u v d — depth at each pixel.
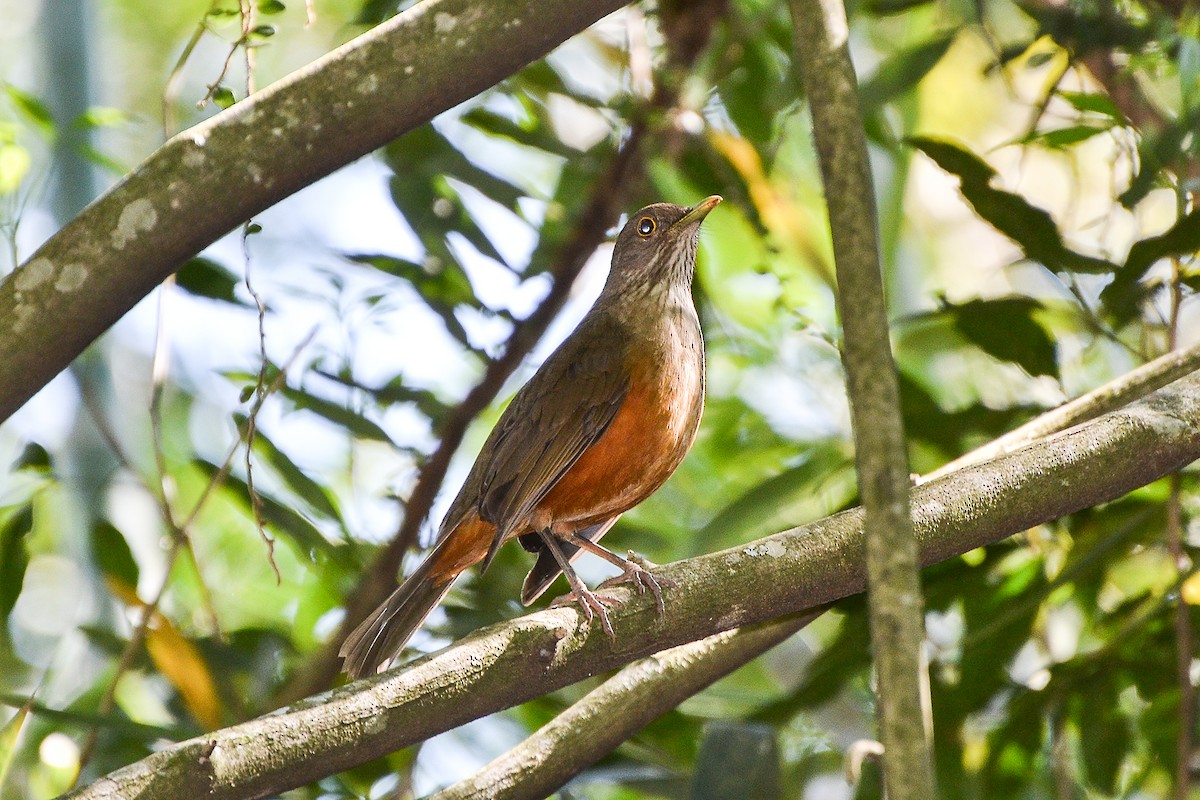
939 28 11.67
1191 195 9.69
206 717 9.63
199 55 16.92
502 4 6.90
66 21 13.41
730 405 14.84
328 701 6.83
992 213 9.86
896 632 5.65
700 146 12.73
